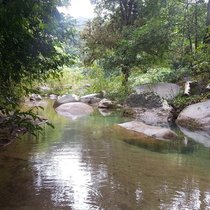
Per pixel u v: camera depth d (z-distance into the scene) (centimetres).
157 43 1130
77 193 335
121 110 1017
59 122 762
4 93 571
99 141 571
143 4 1293
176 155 498
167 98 943
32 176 381
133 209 302
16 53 512
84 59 1432
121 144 555
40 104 1166
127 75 1263
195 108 779
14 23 416
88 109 1000
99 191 342
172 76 1139
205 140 614
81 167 421
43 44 542
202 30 1099
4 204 304
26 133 606
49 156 466
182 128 737
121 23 1339
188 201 323
